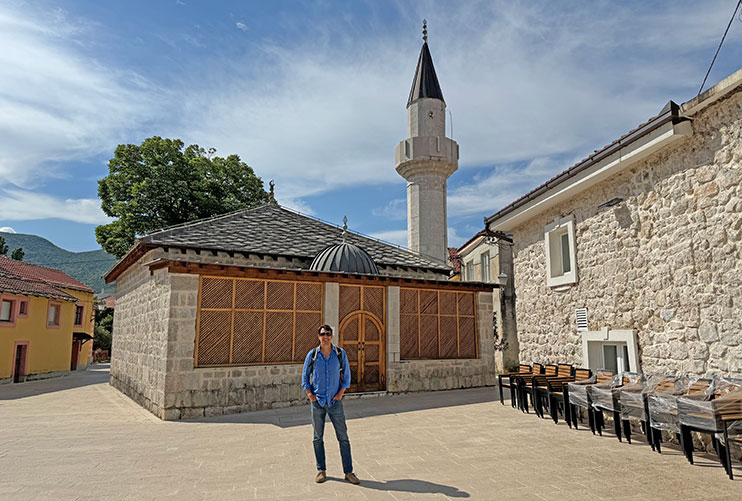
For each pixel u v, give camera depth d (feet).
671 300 24.03
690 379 21.81
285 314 36.58
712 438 19.80
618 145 25.84
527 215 36.29
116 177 90.48
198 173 93.40
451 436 24.13
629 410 22.02
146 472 18.60
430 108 86.17
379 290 41.91
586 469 18.16
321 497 15.35
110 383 60.54
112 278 61.52
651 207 25.46
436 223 81.41
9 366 69.56
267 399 34.76
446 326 44.75
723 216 21.25
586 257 30.60
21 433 27.73
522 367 34.40
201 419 31.37
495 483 16.53
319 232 55.01
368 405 34.94
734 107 20.75
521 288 38.01
